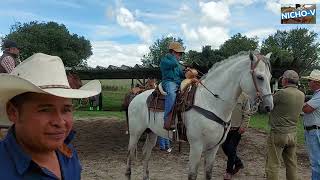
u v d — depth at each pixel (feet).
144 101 21.34
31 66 5.12
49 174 4.98
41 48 197.16
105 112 67.77
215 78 17.90
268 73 17.02
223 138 18.04
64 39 205.87
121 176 24.02
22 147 5.07
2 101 5.10
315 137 17.56
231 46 150.30
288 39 201.26
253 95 17.01
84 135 39.24
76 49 211.61
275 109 17.88
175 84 19.62
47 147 5.05
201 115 17.62
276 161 17.99
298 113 17.94
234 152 22.02
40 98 4.96
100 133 40.45
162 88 19.81
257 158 29.32
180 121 18.58
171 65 19.57
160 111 20.02
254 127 45.14
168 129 19.13
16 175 4.81
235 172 22.58
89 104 80.38
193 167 18.03
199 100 17.98
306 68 45.39
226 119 17.79
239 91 17.57
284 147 18.34
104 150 32.22
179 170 25.77
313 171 17.84
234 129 21.44
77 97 5.06
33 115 4.97
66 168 5.52
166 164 27.48
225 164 27.37
